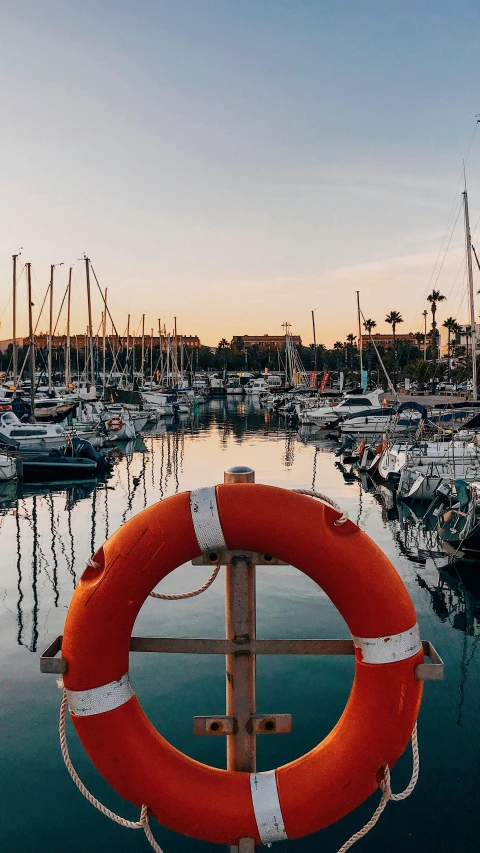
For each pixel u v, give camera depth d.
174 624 7.96
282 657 6.97
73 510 15.34
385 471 18.39
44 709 5.96
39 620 8.18
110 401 37.12
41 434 23.00
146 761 2.50
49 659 2.50
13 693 6.25
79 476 20.73
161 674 6.63
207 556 2.58
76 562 10.85
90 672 2.48
